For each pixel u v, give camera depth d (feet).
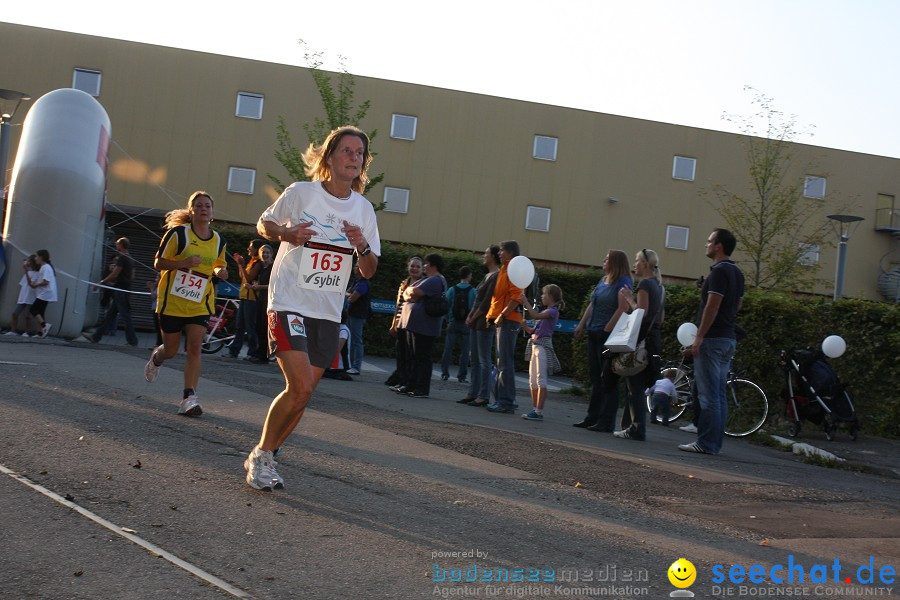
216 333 59.00
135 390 28.30
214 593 11.46
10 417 21.49
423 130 108.88
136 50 100.73
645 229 113.91
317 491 17.47
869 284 117.39
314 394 34.94
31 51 98.58
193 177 101.65
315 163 17.01
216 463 18.92
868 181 117.39
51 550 12.54
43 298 50.55
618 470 23.81
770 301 40.52
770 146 84.48
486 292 37.27
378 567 13.19
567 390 51.26
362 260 16.74
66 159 52.70
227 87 102.78
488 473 21.33
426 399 38.34
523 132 111.24
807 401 38.34
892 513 21.85
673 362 41.11
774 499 22.09
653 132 114.32
